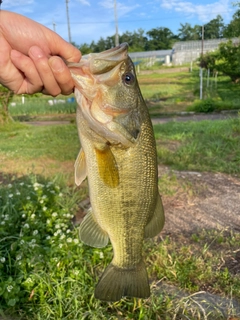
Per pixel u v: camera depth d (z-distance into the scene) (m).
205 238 0.60
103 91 0.26
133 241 0.30
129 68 0.27
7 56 0.27
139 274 0.30
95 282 0.44
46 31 0.28
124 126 0.27
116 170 0.28
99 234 0.30
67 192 0.71
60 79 0.25
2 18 0.27
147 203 0.29
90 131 0.27
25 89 0.29
